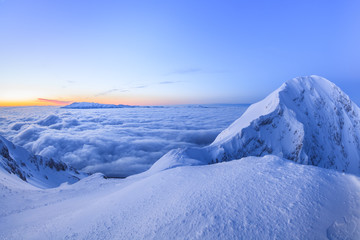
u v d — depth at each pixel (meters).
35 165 97.44
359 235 6.90
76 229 11.84
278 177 11.74
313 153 102.25
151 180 17.53
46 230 12.95
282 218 8.17
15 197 25.20
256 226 7.96
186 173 16.58
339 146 116.38
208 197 11.02
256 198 9.92
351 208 8.40
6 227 15.30
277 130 106.81
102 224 11.52
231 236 7.67
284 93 124.44
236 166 15.25
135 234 9.45
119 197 16.17
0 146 72.31
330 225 7.55
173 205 11.26
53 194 28.88
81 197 24.77
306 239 7.02
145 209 11.95
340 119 126.06
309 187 10.23
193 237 8.05
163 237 8.55
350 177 11.05
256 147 98.25
